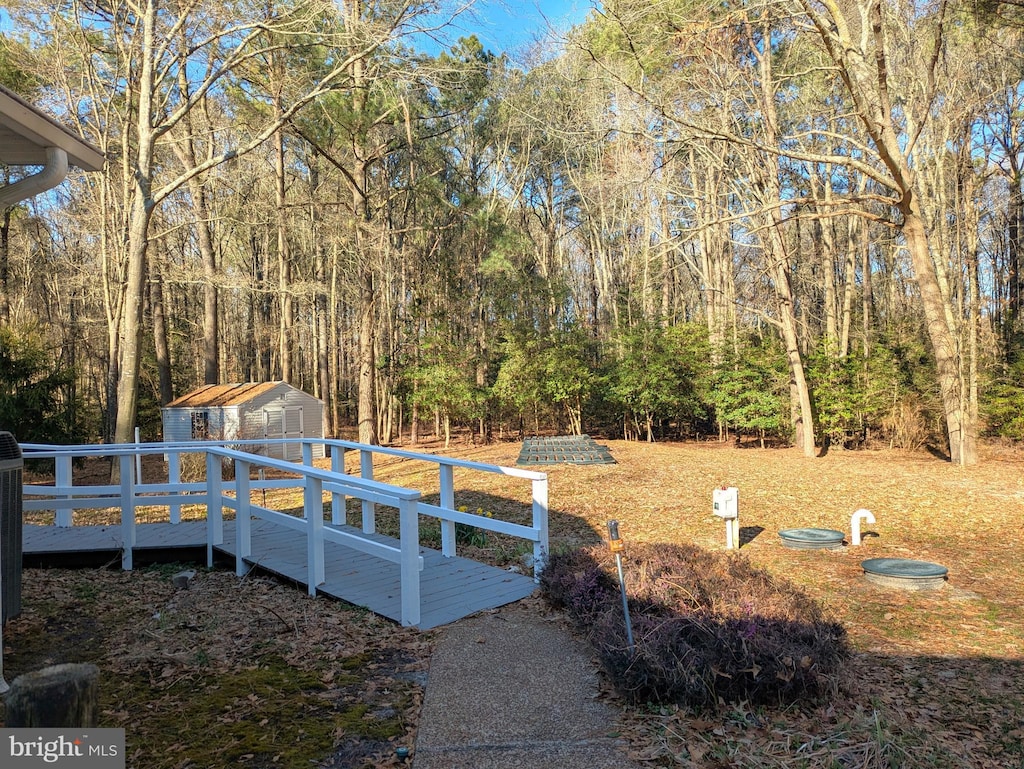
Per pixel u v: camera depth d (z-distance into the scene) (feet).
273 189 89.81
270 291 74.74
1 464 14.82
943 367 48.52
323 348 102.17
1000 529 29.43
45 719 6.81
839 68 38.86
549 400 76.95
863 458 55.06
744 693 12.17
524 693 12.65
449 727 11.33
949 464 48.65
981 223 73.77
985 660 15.66
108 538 23.67
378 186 82.43
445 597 18.34
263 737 11.02
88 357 100.58
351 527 26.37
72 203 81.10
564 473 45.93
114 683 13.17
